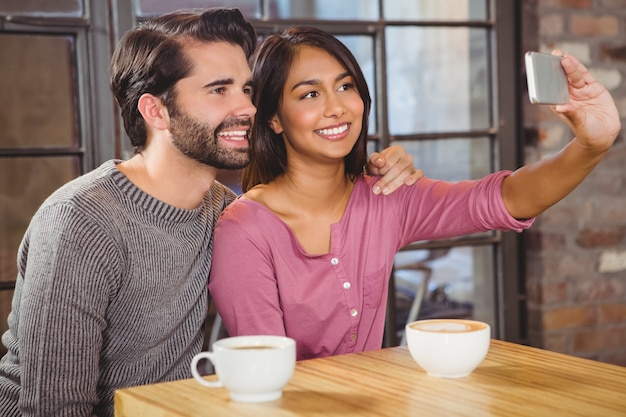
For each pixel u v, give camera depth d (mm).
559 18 2686
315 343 1469
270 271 1430
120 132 2246
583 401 958
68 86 2199
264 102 1494
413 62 2568
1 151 2141
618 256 2832
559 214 2738
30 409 1260
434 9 2578
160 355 1397
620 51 2777
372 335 1521
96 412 1380
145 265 1329
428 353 1053
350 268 1481
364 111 1524
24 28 2129
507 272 2725
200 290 1415
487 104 2689
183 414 927
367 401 967
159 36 1360
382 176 1532
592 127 1255
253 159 1544
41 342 1251
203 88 1347
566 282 2764
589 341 2811
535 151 2697
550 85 1123
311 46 1462
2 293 2170
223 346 1005
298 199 1502
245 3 2350
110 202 1321
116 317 1343
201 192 1412
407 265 2607
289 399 978
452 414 915
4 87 2131
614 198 2812
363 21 2477
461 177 2670
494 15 2648
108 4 2213
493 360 1146
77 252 1265
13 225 2176
